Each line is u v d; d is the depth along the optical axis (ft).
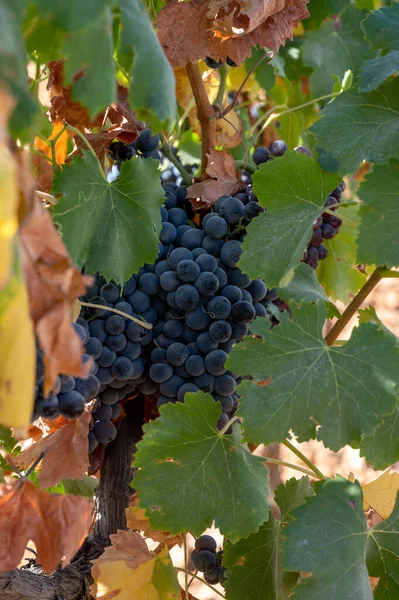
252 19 2.74
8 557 2.48
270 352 2.52
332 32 3.70
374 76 2.63
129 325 2.72
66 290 2.03
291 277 2.62
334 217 3.03
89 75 2.08
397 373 2.53
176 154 3.60
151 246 2.70
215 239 2.78
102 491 2.97
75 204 2.62
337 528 2.58
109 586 2.72
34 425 2.80
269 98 3.76
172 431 2.58
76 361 2.04
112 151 2.93
